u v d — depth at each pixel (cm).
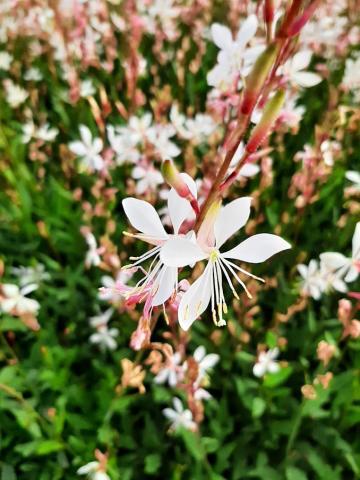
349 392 19
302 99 29
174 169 8
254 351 21
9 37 31
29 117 25
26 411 19
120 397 19
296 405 20
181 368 16
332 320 21
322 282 17
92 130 28
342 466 20
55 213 26
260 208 23
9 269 24
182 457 20
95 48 28
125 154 19
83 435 20
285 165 26
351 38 28
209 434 20
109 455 19
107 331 21
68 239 24
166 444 20
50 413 18
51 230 26
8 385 20
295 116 16
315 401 18
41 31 30
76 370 23
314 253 24
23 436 20
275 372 18
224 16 30
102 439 19
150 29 28
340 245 23
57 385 20
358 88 25
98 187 20
